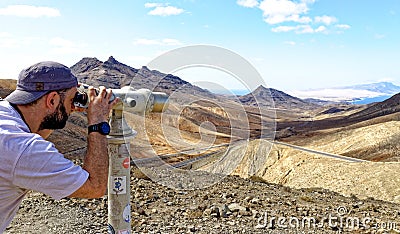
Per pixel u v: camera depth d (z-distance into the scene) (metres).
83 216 7.47
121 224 3.10
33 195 8.67
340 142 87.69
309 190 14.73
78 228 6.84
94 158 2.38
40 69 2.26
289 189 12.88
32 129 2.33
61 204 8.09
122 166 3.04
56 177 2.15
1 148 2.09
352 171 53.44
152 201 9.00
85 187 2.26
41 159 2.13
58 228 6.80
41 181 2.14
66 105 2.37
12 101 2.25
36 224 6.93
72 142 20.19
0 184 2.14
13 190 2.24
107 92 2.55
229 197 9.91
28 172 2.12
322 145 89.69
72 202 8.25
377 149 77.88
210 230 7.16
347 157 71.94
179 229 7.12
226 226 7.46
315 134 106.19
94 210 7.87
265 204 9.62
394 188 44.81
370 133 85.81
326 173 56.47
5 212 2.34
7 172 2.12
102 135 2.46
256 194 10.77
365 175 51.12
